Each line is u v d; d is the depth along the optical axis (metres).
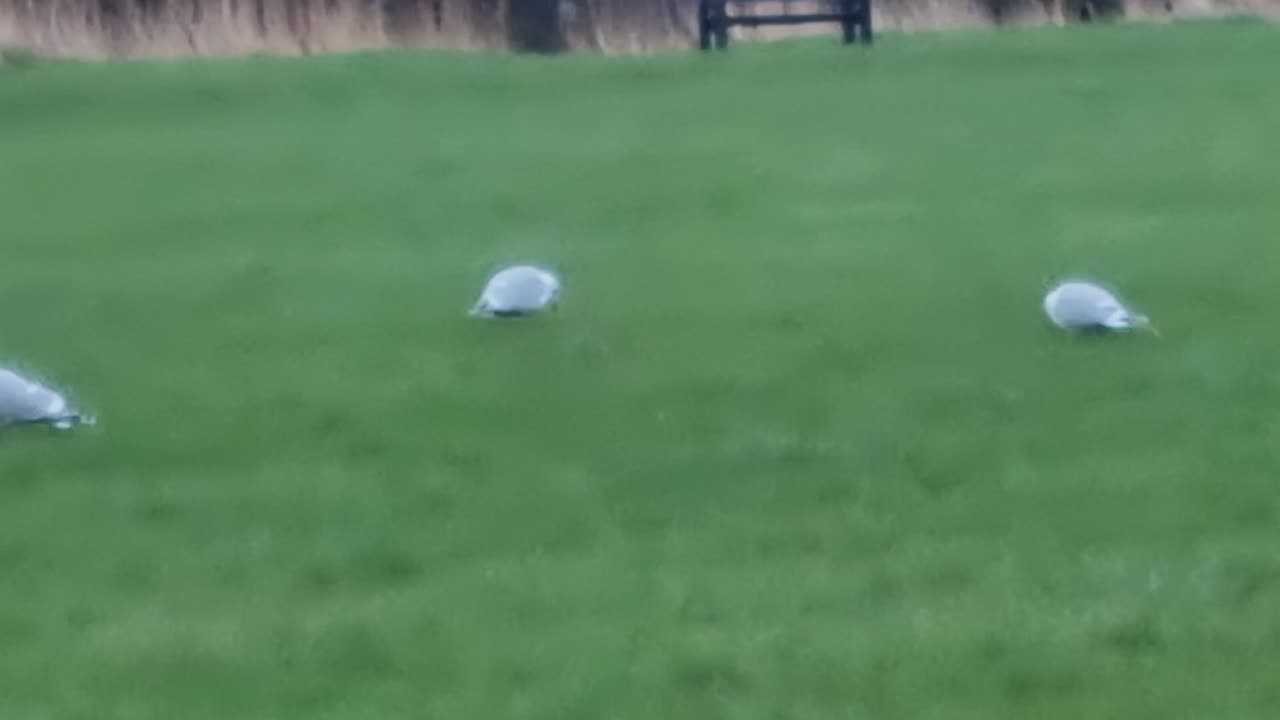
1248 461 16.17
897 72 50.03
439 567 14.41
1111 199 30.27
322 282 25.31
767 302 22.94
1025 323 21.39
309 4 65.44
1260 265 24.23
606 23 69.25
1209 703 11.77
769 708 11.84
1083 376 19.02
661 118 42.62
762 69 51.47
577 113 43.94
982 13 75.31
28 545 15.05
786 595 13.59
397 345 21.28
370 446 17.42
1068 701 11.83
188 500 16.05
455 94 47.84
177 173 36.47
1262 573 13.73
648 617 13.27
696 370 19.70
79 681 12.55
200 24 64.00
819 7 68.38
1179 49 53.28
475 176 34.91
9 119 45.50
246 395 19.31
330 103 46.69
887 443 17.00
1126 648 12.57
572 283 24.50
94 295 24.92
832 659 12.48
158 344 21.84
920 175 33.56
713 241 27.67
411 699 12.12
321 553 14.74
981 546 14.44
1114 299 20.81
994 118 40.97
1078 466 16.20
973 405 18.11
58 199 33.88
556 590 13.81
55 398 18.17
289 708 12.06
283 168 36.72
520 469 16.62
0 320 23.42
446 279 25.25
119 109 46.69
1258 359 19.42
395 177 35.12
